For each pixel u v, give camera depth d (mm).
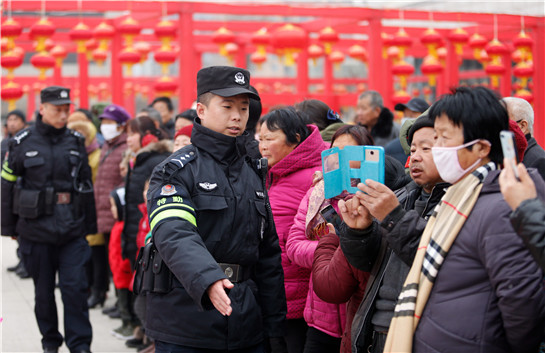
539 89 10578
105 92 20734
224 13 9531
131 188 5402
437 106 2240
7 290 7723
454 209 2156
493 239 2041
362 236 2465
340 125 4246
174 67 23766
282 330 2939
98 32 9742
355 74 23938
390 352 2180
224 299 2393
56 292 7680
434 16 10383
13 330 6008
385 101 9914
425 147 2467
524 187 1964
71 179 5055
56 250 5000
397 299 2393
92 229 5191
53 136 5051
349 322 2832
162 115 7953
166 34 9172
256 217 2859
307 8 9773
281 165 3736
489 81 16469
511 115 3531
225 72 2791
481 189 2137
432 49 9430
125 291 5645
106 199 6574
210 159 2799
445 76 13398
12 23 8898
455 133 2191
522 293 1975
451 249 2133
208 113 2824
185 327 2654
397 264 2432
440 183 2424
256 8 9695
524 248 2014
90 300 6867
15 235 5141
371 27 9891
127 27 9273
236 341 2691
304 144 3730
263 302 2928
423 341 2137
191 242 2512
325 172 2545
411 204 2633
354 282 2709
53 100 4984
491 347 2068
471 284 2100
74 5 9398
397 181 3129
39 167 4945
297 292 3635
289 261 3645
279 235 3672
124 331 5746
